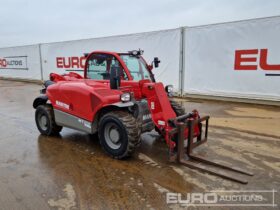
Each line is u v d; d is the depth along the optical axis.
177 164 3.24
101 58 4.11
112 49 10.40
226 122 5.31
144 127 3.63
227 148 3.79
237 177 2.82
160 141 4.16
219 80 7.87
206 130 3.70
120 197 2.47
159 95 3.37
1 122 5.59
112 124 3.34
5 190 2.61
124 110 3.41
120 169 3.11
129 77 3.76
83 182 2.78
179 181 2.79
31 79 15.42
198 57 8.20
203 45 8.00
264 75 6.96
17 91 11.33
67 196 2.49
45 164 3.27
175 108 3.92
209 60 7.96
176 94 8.97
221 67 7.75
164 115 3.31
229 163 3.23
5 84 14.54
